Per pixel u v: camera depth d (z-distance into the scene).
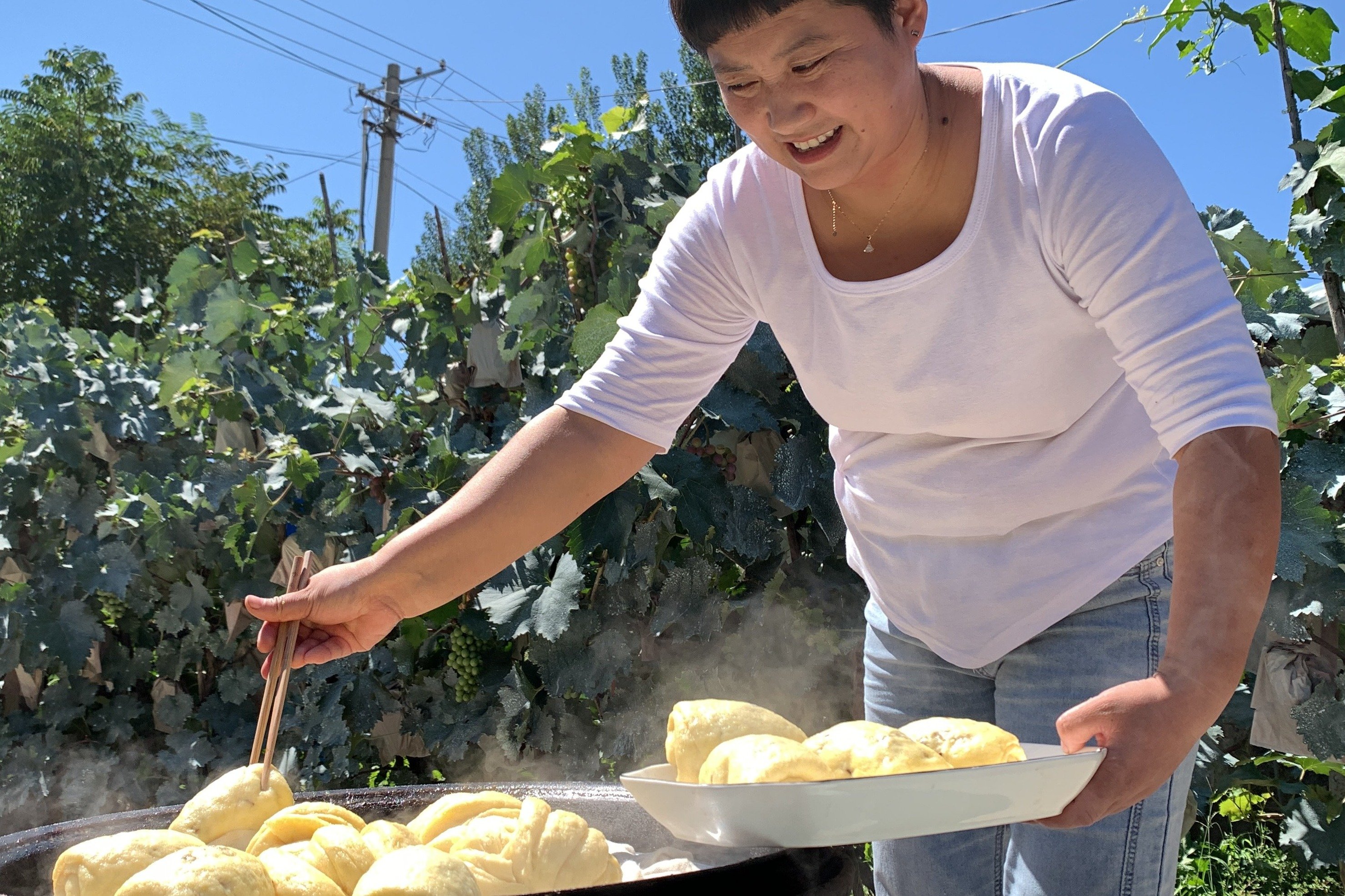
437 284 3.01
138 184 24.33
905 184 1.29
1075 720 0.98
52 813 3.09
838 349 1.44
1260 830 2.99
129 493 3.11
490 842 1.02
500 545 1.43
